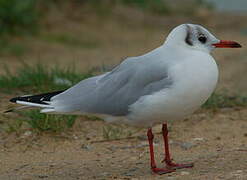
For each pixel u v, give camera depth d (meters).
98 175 9.76
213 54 21.44
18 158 11.09
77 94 9.89
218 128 12.81
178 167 9.94
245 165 9.86
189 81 9.12
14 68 18.41
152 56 9.62
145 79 9.39
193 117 13.55
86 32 25.34
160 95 9.20
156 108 9.30
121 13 28.62
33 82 14.98
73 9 27.41
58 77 15.17
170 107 9.27
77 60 20.25
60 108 9.81
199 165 10.07
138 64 9.62
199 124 13.12
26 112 12.97
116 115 9.66
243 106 14.37
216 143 11.77
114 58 20.81
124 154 11.17
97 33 25.48
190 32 9.59
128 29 26.78
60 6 27.16
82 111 9.78
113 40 24.56
